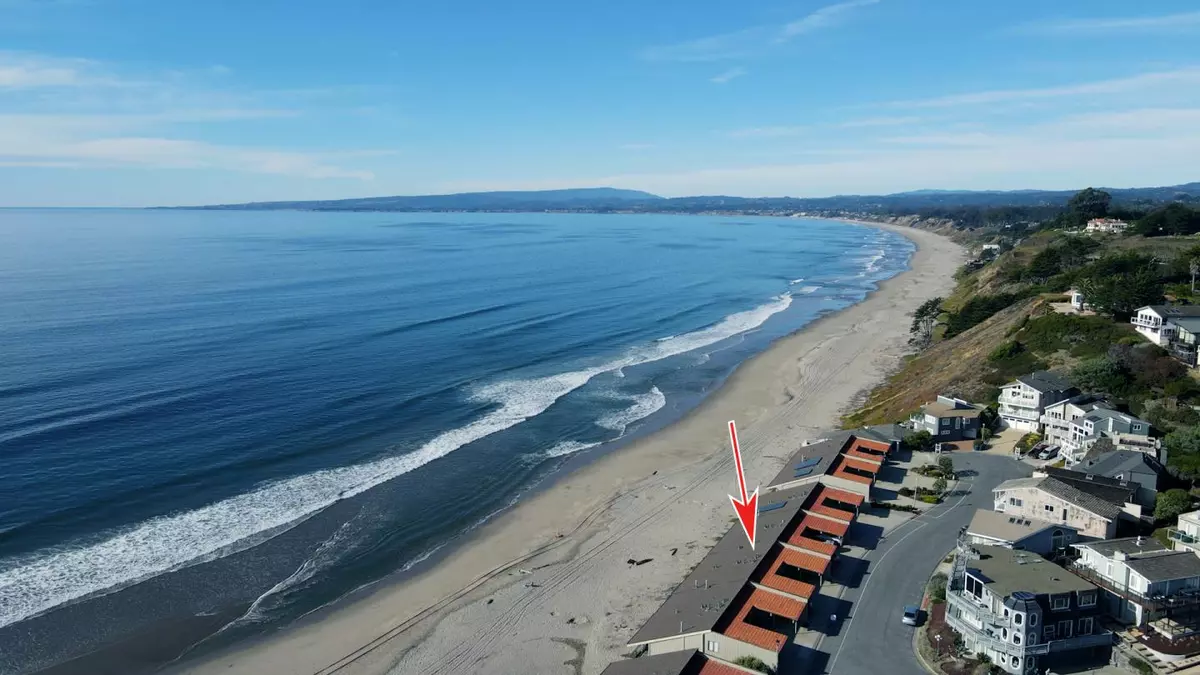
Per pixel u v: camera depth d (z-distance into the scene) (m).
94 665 40.72
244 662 41.47
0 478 60.50
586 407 85.56
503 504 61.19
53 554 50.59
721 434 76.62
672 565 50.69
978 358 84.50
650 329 128.75
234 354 100.56
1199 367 67.75
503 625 44.62
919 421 69.94
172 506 58.06
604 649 41.62
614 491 63.38
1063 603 37.44
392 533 55.81
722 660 37.84
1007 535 45.28
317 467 66.50
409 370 97.38
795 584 43.53
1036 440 65.50
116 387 84.12
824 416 81.44
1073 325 81.69
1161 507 48.69
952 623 39.88
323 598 47.66
